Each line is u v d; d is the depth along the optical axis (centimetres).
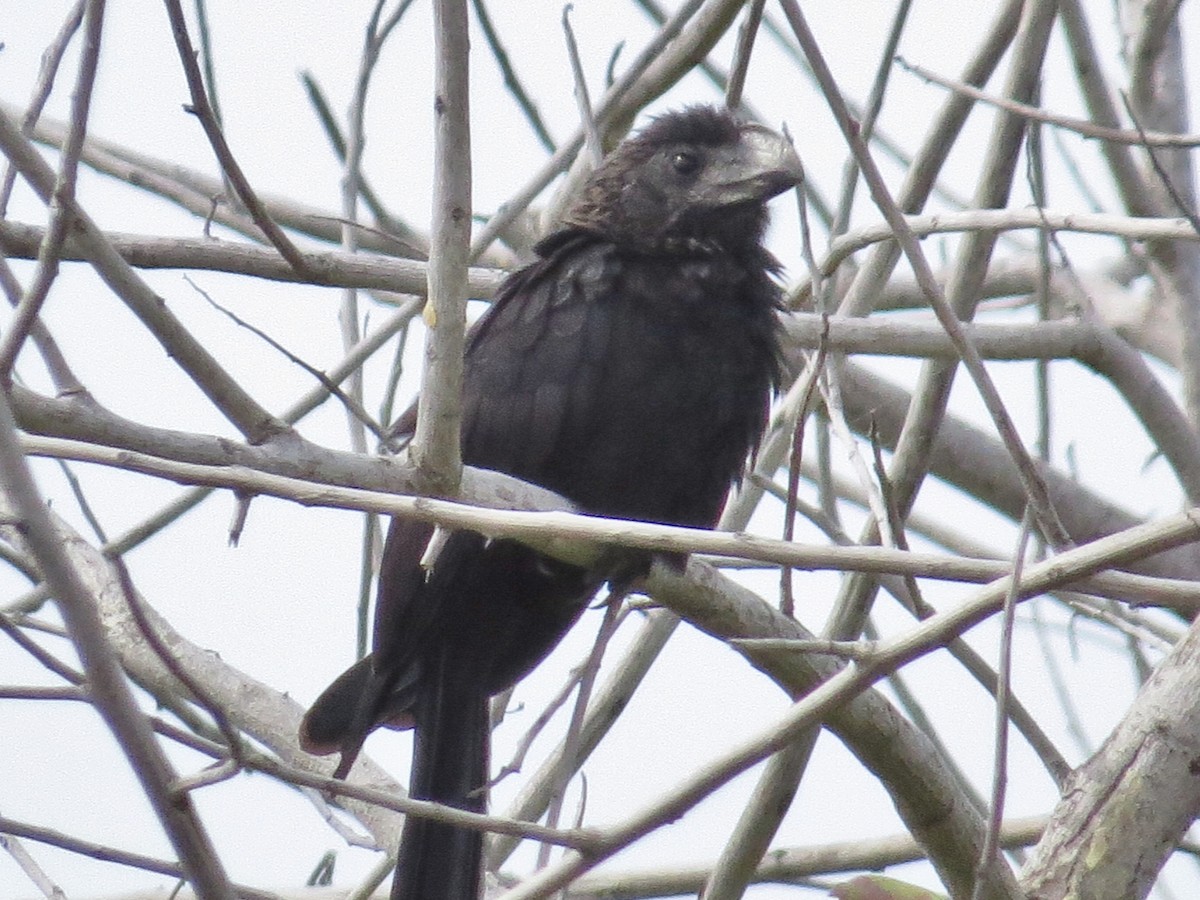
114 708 566
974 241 1124
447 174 716
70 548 1041
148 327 695
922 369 1047
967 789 1031
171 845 581
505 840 979
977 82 1119
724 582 923
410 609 932
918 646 635
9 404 670
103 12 662
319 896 990
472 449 970
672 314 972
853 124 700
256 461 711
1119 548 626
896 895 732
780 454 1067
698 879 1059
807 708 638
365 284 963
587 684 764
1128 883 764
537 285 984
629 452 968
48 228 666
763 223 1027
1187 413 1276
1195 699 776
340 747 958
